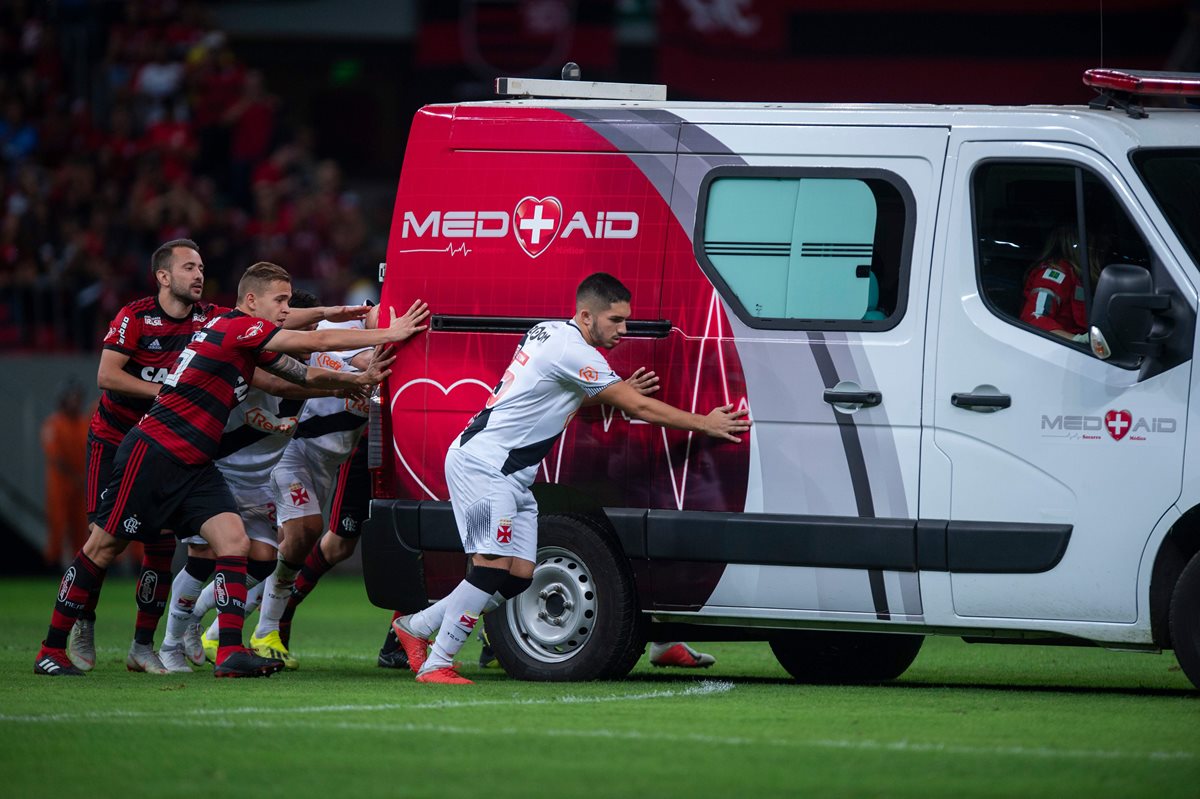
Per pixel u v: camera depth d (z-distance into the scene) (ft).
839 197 104.01
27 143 312.09
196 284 113.80
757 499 103.65
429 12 311.27
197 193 294.25
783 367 103.40
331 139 330.13
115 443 114.11
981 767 73.72
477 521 103.14
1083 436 98.53
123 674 113.60
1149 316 95.50
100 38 321.93
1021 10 278.67
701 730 83.71
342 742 79.61
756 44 289.94
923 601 101.19
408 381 110.52
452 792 67.77
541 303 108.17
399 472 110.73
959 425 100.53
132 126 311.06
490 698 97.09
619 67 297.74
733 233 105.40
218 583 108.78
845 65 287.28
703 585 104.68
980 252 101.45
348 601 218.59
